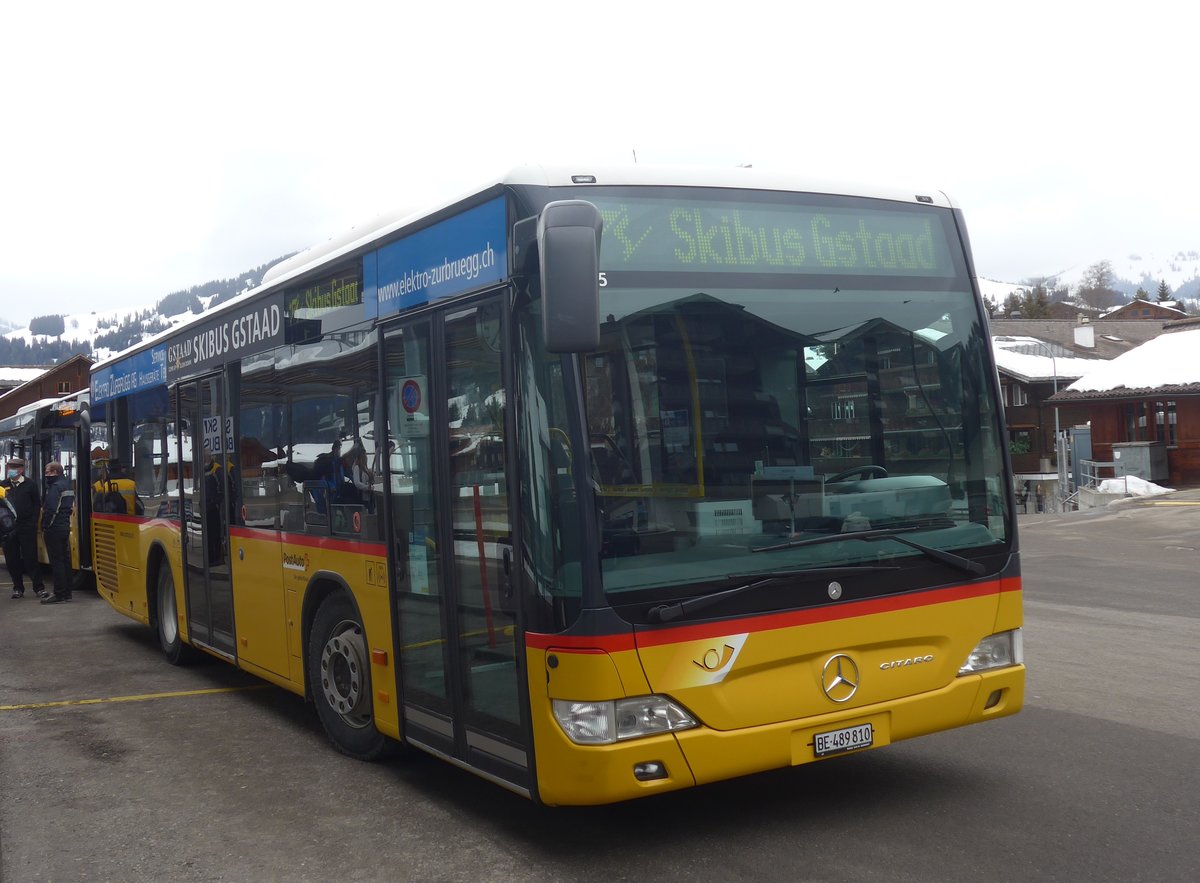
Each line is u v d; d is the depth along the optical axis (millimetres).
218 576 8859
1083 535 22500
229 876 5164
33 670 10445
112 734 7863
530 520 4887
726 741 4859
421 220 5875
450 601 5574
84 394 16188
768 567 5031
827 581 5125
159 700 8969
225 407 8648
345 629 6918
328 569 6895
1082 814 5477
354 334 6570
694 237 5180
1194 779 6008
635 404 4895
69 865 5391
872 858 4980
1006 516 5730
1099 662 9250
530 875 4984
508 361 5055
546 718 4828
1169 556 18078
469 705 5457
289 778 6652
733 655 4891
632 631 4719
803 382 5273
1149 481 37000
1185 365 39500
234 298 8500
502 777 5191
